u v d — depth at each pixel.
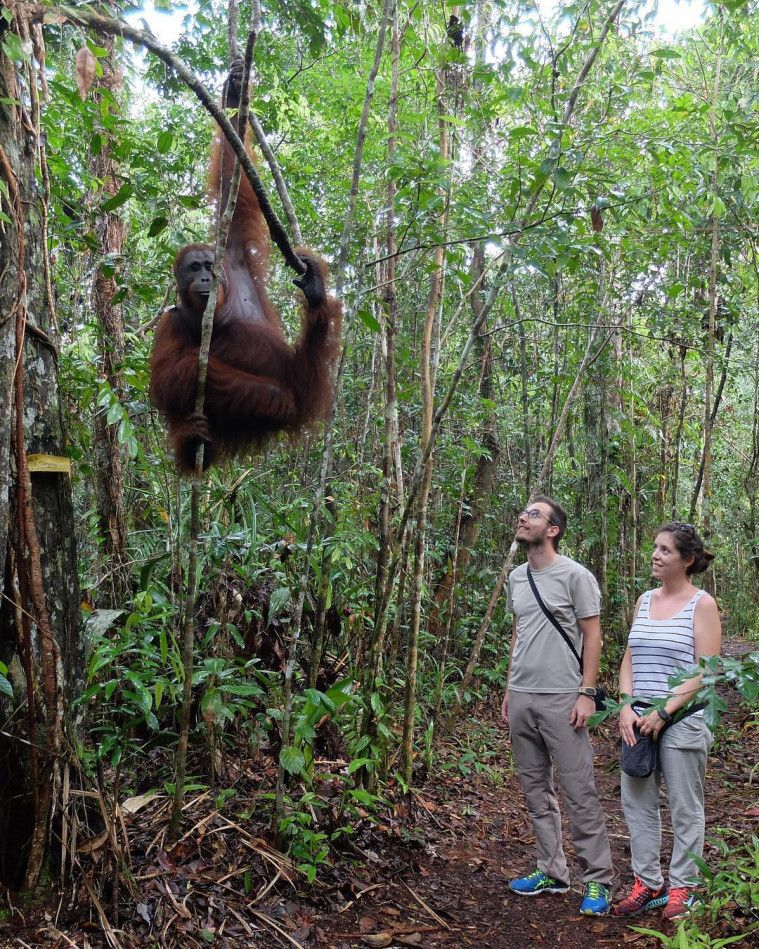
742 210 7.64
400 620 6.25
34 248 3.19
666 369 11.03
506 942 3.67
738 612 15.17
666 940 3.24
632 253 6.66
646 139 5.77
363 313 4.31
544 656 4.19
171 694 4.08
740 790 5.93
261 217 4.41
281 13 5.12
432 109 5.98
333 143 8.74
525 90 5.66
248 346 3.89
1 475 2.88
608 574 10.44
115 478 5.38
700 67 7.70
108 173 5.13
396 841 4.55
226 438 3.88
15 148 3.04
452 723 6.55
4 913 2.97
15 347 2.93
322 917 3.64
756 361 9.97
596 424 10.07
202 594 4.80
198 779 4.44
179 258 3.94
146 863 3.56
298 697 4.23
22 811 3.12
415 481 4.71
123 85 6.36
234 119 4.14
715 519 16.20
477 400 7.62
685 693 3.42
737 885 3.46
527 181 4.93
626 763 3.88
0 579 2.89
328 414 3.97
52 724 3.02
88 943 2.96
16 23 2.88
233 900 3.52
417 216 4.73
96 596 5.15
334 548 4.70
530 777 4.28
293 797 4.40
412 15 5.41
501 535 9.38
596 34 6.13
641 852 3.95
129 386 5.61
